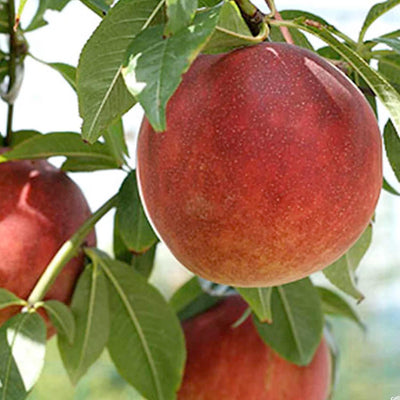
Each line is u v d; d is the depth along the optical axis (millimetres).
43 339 1854
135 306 2209
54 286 2072
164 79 1250
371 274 6043
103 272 2174
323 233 1482
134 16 1522
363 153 1491
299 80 1466
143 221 2021
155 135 1503
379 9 1780
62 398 4363
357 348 5508
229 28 1548
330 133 1450
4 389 1771
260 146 1423
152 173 1513
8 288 1972
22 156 2068
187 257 1552
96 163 2182
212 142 1436
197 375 2385
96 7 1873
